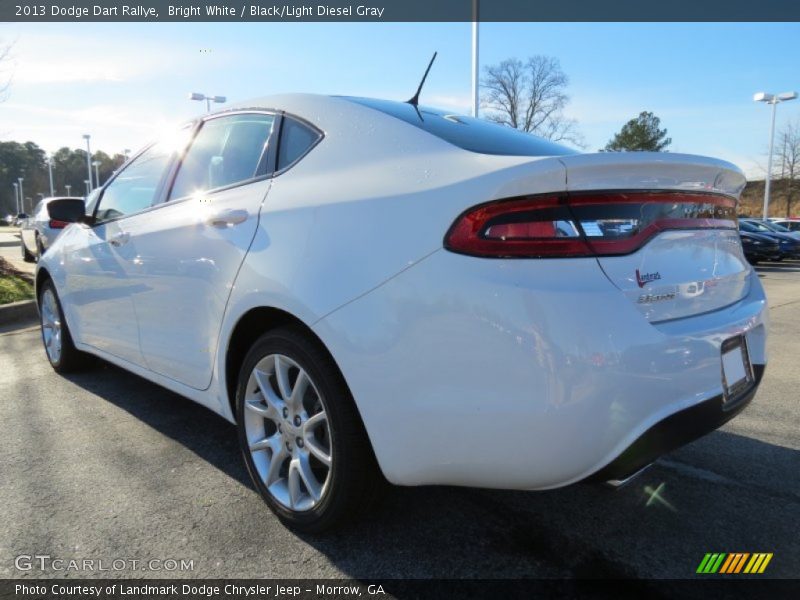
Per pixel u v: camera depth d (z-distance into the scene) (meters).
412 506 2.40
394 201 1.87
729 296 2.13
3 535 2.19
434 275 1.72
